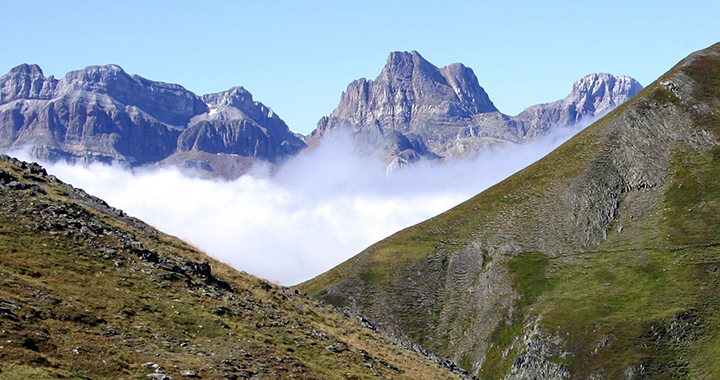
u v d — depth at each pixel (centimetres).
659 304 14025
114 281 4600
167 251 5762
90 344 3584
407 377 5138
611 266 16000
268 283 6556
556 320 14512
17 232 4738
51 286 4131
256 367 4134
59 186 6328
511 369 14000
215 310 4853
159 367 3588
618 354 13000
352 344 5556
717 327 13038
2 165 6097
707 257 15075
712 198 16950
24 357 3167
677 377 12225
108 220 5884
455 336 15950
